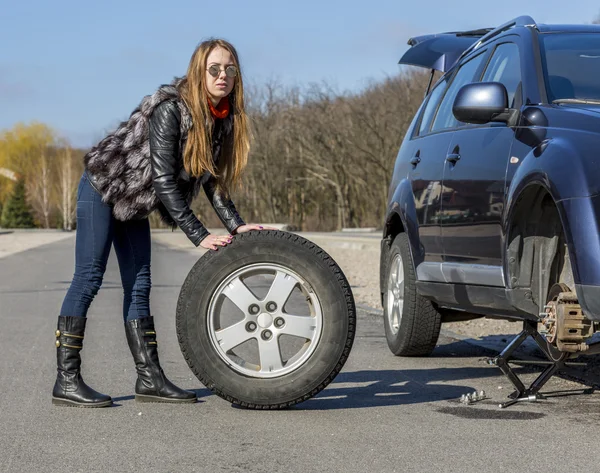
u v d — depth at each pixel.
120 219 4.39
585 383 5.03
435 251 5.48
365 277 14.09
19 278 14.90
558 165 3.93
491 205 4.66
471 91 4.70
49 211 114.06
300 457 3.46
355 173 62.53
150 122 4.28
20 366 5.73
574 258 3.75
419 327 5.93
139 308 4.55
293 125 64.25
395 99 60.75
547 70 4.80
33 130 126.56
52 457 3.48
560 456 3.45
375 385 5.05
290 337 6.22
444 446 3.62
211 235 4.36
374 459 3.42
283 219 67.56
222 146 4.46
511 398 4.59
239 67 4.32
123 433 3.86
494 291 4.64
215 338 4.33
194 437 3.79
